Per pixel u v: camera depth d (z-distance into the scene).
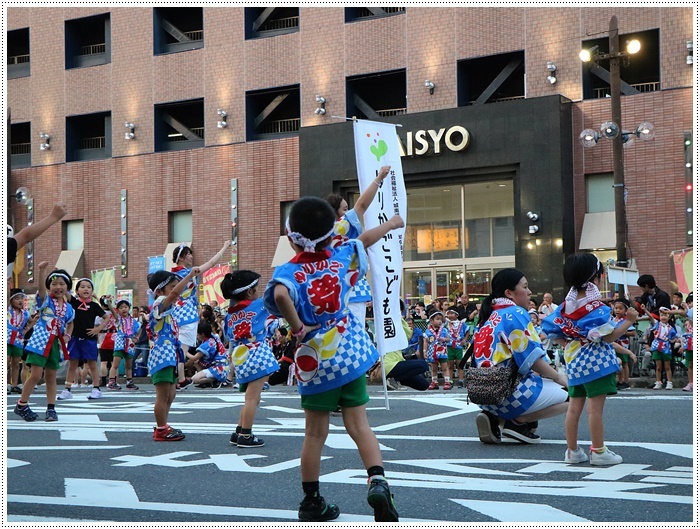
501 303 7.44
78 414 11.05
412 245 25.17
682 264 20.27
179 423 9.81
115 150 30.55
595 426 6.29
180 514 4.79
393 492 5.29
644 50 23.78
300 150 26.08
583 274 6.22
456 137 23.84
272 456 7.02
